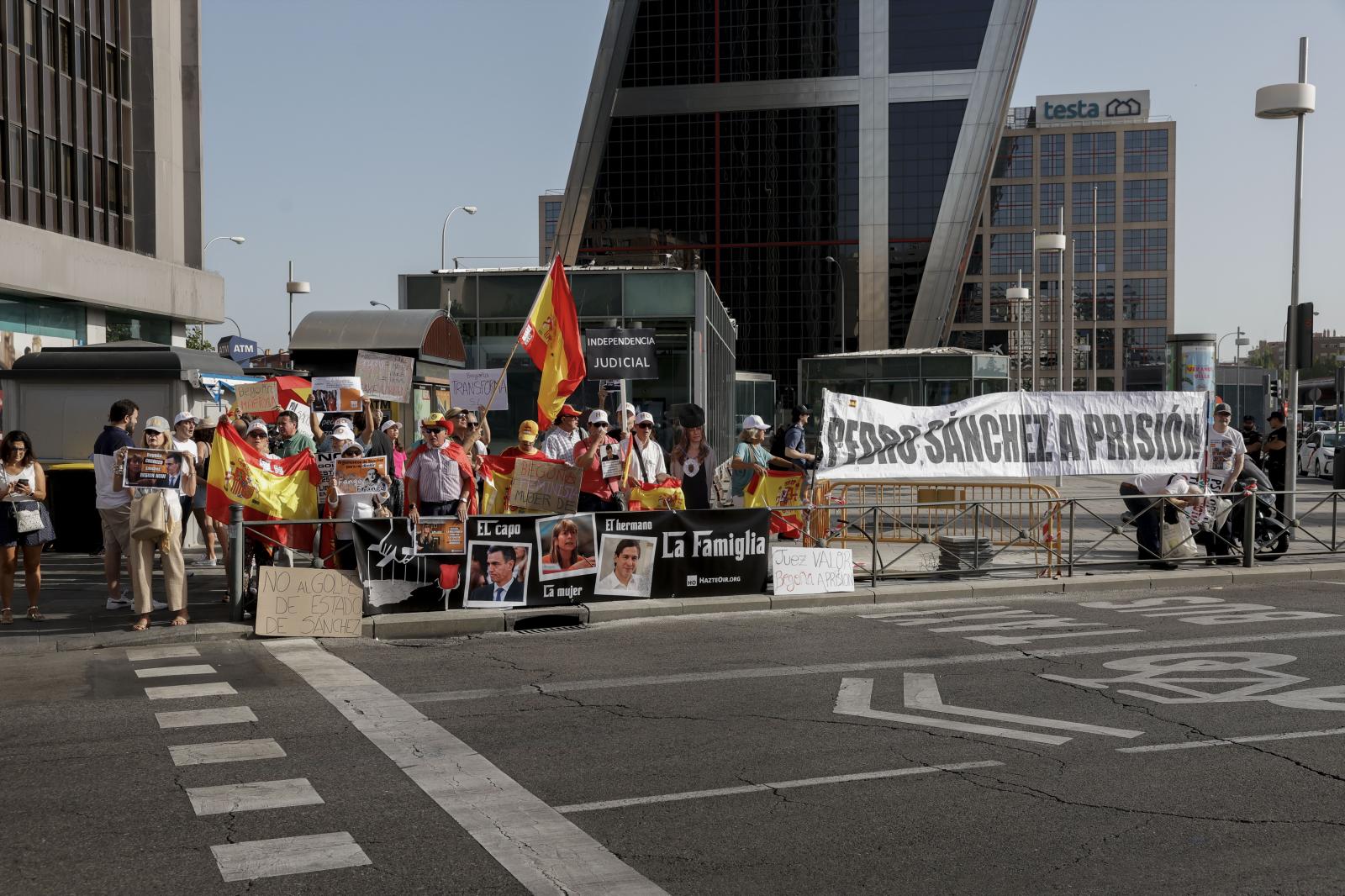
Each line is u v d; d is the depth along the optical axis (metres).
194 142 46.09
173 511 10.45
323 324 19.11
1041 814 5.52
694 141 82.69
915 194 80.62
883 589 12.68
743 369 82.56
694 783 6.04
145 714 7.59
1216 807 5.62
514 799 5.78
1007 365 35.84
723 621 11.36
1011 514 13.95
